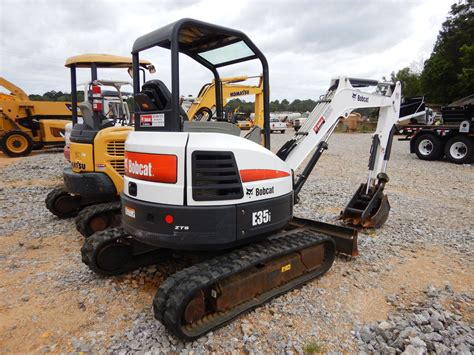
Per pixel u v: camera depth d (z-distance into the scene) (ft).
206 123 11.42
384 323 10.21
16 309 11.02
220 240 9.98
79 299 11.62
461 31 106.93
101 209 16.60
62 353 9.04
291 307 11.10
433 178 33.55
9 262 14.48
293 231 13.75
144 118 11.28
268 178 11.17
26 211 21.90
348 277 13.29
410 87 141.38
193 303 9.39
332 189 28.32
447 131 43.68
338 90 15.85
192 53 13.65
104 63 20.72
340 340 9.58
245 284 10.57
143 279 13.08
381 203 18.29
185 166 9.72
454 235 17.84
